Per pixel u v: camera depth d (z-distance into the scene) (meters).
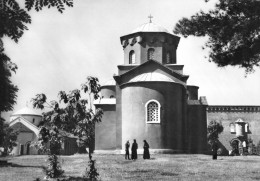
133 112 34.47
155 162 23.72
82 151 51.91
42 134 14.19
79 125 13.47
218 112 59.03
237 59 14.57
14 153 59.25
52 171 14.58
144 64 37.12
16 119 62.72
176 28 15.13
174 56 40.66
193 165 21.27
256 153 52.91
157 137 33.50
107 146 37.44
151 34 39.78
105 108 38.38
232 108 58.97
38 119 70.19
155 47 39.69
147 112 34.25
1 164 23.34
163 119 34.12
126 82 36.66
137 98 34.59
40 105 13.82
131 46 40.41
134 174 16.12
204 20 14.41
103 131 37.91
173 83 35.41
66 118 13.40
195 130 39.78
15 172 17.58
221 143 57.56
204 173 16.59
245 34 13.59
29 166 22.08
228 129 58.09
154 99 34.34
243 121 57.16
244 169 18.70
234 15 13.84
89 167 13.88
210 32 14.50
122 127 35.28
